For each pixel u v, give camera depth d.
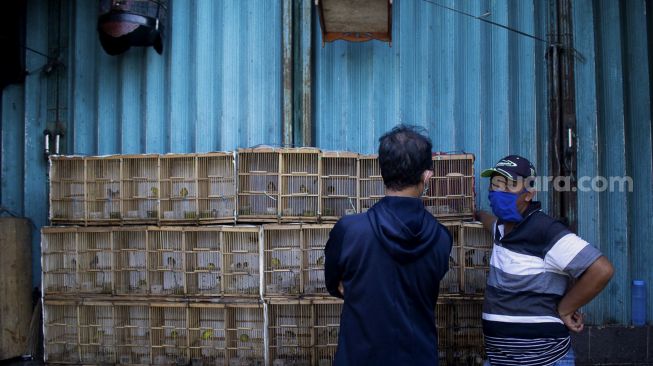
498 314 2.47
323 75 4.04
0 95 4.17
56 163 3.61
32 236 4.05
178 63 4.09
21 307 3.75
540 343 2.37
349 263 1.88
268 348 3.36
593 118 4.01
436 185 3.42
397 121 4.02
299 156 3.43
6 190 4.16
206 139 4.05
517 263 2.41
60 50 4.17
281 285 3.37
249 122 4.02
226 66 4.05
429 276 1.87
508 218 2.45
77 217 3.58
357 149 4.02
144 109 4.10
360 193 3.44
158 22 3.79
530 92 3.99
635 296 3.94
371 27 3.69
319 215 3.39
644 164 4.05
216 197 3.46
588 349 3.89
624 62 4.09
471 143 4.00
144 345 3.48
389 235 1.83
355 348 1.83
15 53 4.07
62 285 3.55
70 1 4.18
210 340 3.43
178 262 3.46
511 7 4.05
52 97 4.15
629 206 4.05
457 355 3.35
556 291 2.39
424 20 4.04
